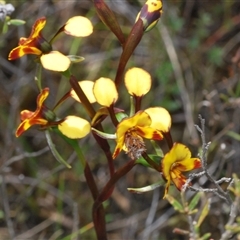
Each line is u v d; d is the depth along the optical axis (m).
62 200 0.76
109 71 0.83
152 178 0.80
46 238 0.77
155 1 0.50
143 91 0.48
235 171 0.77
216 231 0.73
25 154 0.67
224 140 0.78
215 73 0.83
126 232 0.78
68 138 0.52
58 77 0.85
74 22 0.50
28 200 0.78
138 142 0.47
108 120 0.78
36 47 0.49
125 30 0.84
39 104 0.49
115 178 0.51
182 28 0.85
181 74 0.80
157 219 0.78
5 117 0.82
